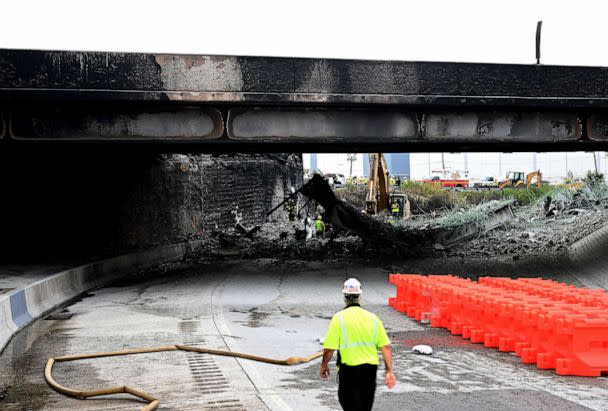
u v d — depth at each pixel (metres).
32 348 12.70
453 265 27.92
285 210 55.22
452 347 12.64
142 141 21.03
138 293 21.30
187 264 30.86
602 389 9.38
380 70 21.16
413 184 78.38
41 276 19.77
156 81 20.03
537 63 22.22
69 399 9.05
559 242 32.44
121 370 10.67
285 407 8.26
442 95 21.50
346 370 6.29
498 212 38.66
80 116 20.69
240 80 20.41
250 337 13.44
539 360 10.73
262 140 21.58
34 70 19.47
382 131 22.22
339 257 31.11
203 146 25.78
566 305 11.76
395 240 32.62
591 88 22.38
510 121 22.91
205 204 42.44
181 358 11.48
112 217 29.91
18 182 25.81
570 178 98.06
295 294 20.55
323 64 20.84
